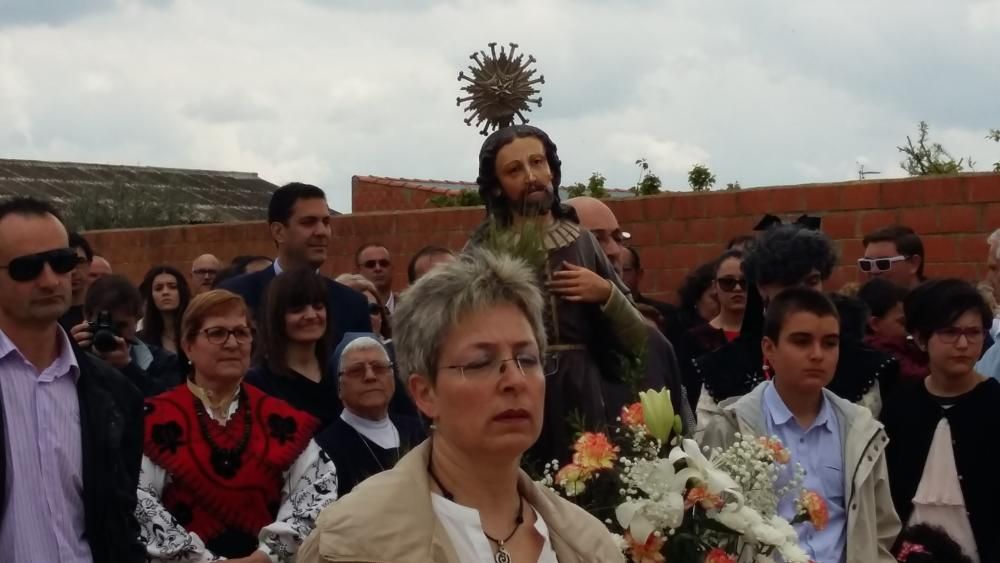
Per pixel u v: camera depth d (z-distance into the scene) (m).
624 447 4.38
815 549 5.05
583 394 4.93
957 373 5.67
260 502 5.30
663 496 3.91
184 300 8.78
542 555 3.11
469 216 11.34
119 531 4.57
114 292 7.33
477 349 3.00
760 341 5.90
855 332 6.27
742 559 4.07
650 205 10.34
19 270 4.49
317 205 7.81
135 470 4.69
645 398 4.13
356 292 7.59
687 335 7.59
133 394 4.75
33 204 4.60
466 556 3.01
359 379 5.94
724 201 9.98
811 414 5.29
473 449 3.01
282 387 6.34
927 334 5.76
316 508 5.27
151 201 20.83
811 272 5.88
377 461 5.88
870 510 5.12
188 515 5.21
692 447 3.99
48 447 4.51
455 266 3.10
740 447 4.33
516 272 3.09
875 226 9.33
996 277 7.38
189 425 5.30
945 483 5.61
